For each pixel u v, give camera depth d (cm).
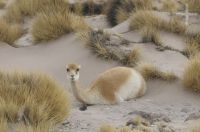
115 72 4484
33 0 7006
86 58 5366
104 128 3347
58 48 5706
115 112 4022
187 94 4472
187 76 4550
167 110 4116
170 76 4712
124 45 5503
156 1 6831
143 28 5772
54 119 3528
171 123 3644
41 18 6122
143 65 4894
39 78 3841
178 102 4356
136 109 4119
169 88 4591
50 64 5400
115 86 4378
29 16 6938
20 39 6197
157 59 5288
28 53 5759
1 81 3741
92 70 5175
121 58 5259
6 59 5634
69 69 4162
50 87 3756
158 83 4709
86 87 4838
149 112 3969
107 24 6862
